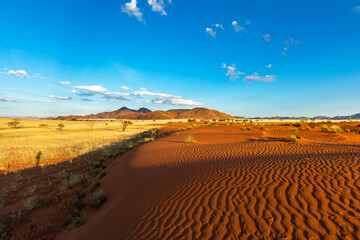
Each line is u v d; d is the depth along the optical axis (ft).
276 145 36.22
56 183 30.27
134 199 16.39
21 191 26.99
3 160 47.65
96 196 20.49
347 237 8.22
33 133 132.36
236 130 89.25
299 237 8.59
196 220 11.03
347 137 53.72
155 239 9.94
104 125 250.98
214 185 15.89
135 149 48.24
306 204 11.16
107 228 12.69
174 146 45.09
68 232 15.43
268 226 9.57
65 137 104.12
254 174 17.35
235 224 10.09
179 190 16.05
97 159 47.91
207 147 38.73
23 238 15.43
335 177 14.79
